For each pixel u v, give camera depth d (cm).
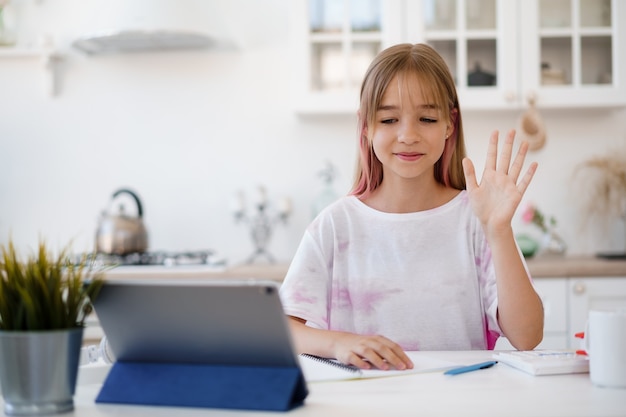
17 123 346
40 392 96
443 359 128
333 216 163
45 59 336
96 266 282
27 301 96
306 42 311
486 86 308
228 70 341
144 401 102
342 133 338
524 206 334
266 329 96
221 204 342
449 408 95
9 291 98
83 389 113
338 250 161
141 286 100
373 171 164
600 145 334
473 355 132
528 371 116
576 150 334
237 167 341
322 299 158
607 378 105
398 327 156
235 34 329
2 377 97
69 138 345
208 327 99
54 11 345
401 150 150
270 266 307
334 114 336
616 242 332
